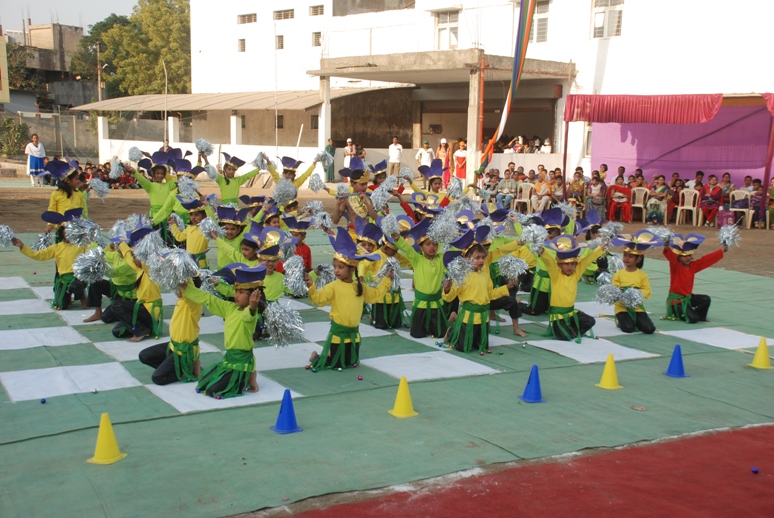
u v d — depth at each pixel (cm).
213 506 411
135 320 738
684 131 2203
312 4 3234
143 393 593
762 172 2083
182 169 1157
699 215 1958
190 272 573
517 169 2292
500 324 887
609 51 2339
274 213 967
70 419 534
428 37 2798
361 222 942
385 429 534
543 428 547
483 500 429
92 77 5397
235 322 589
